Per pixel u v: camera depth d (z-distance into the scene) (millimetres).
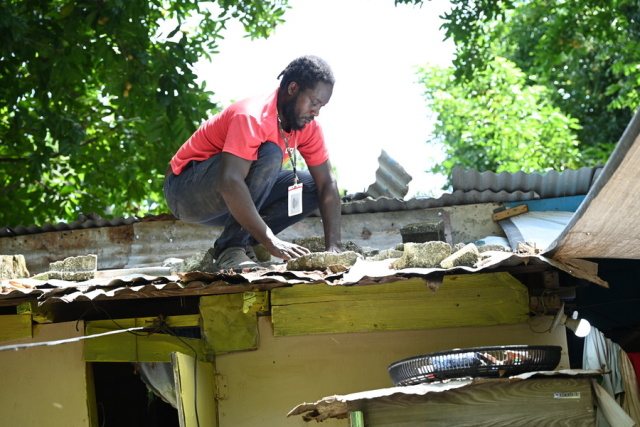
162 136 12188
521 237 7172
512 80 20531
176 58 12430
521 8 21438
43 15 12531
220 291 5328
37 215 13898
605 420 5035
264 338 5570
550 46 18500
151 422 7180
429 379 4633
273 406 5496
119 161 14195
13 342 5680
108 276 6191
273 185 6355
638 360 5750
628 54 20078
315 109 5992
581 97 21688
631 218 4441
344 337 5527
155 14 13656
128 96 12344
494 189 7965
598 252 5051
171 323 5652
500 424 4473
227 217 6289
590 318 7176
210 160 6023
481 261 5164
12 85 12234
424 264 5215
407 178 9172
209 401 5426
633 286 7086
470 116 20484
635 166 3924
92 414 5668
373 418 4516
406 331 5504
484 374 4562
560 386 4523
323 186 6465
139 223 8508
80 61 12297
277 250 5684
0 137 13141
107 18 11938
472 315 5438
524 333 5426
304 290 5527
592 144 21344
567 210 7953
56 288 5203
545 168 19484
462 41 15477
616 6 18172
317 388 5492
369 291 5512
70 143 12289
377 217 8141
